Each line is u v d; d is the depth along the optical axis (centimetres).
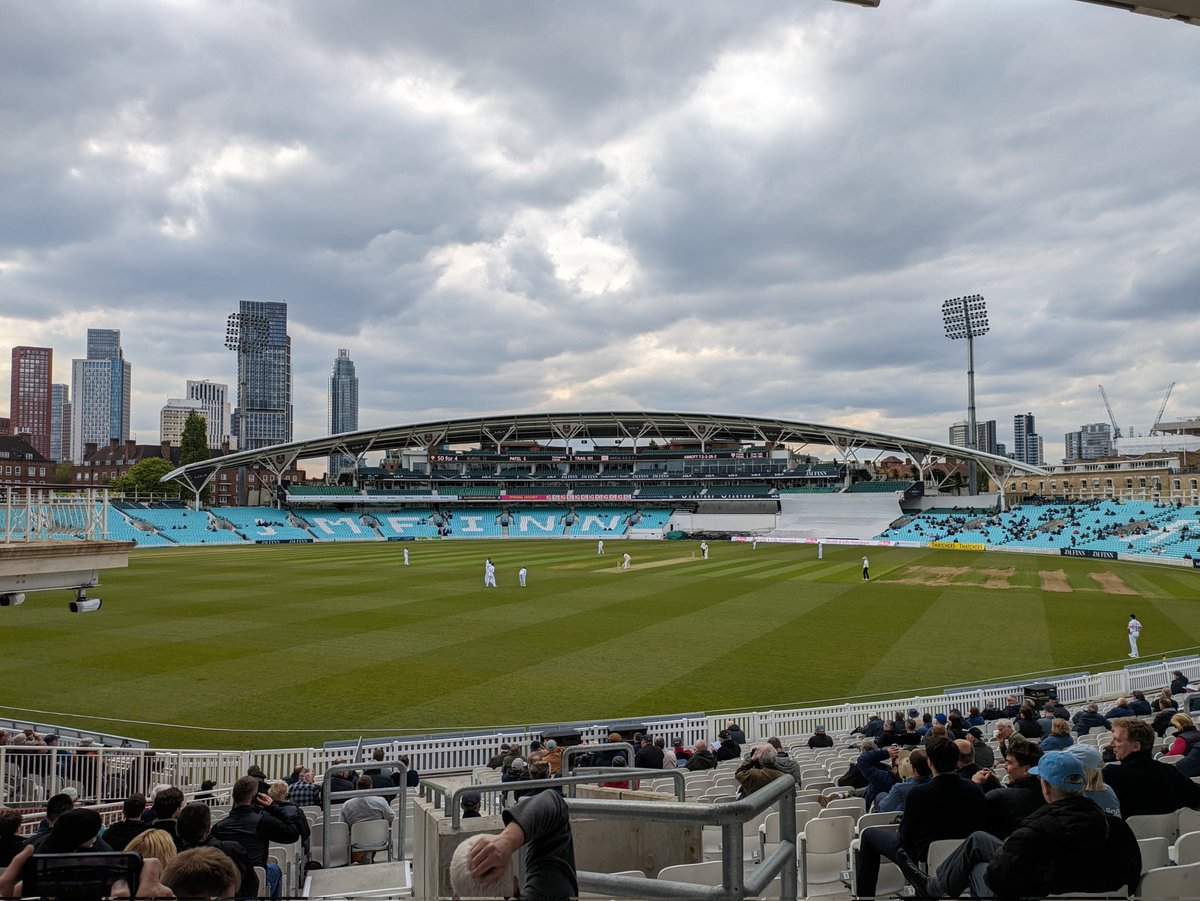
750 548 8306
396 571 5600
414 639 2994
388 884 806
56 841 503
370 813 1023
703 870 526
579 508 12288
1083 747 498
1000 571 5622
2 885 398
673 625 3312
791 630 3209
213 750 1692
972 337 10456
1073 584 4816
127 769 1511
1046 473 9775
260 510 10944
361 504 12206
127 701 2159
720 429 11612
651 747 1218
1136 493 11475
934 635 3108
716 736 1842
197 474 11512
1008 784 624
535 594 4306
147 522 9512
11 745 1434
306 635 3069
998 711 1998
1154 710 1741
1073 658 2719
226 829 735
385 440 12212
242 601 4003
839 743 1769
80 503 1680
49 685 2319
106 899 400
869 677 2450
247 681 2366
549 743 1341
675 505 12056
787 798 310
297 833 790
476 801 891
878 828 626
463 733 1773
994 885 433
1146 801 654
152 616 3519
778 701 2192
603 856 514
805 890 735
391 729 1939
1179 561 6131
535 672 2486
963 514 9888
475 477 12419
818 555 7188
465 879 263
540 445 13225
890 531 9225
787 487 11944
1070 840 421
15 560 1466
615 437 12369
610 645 2894
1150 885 488
